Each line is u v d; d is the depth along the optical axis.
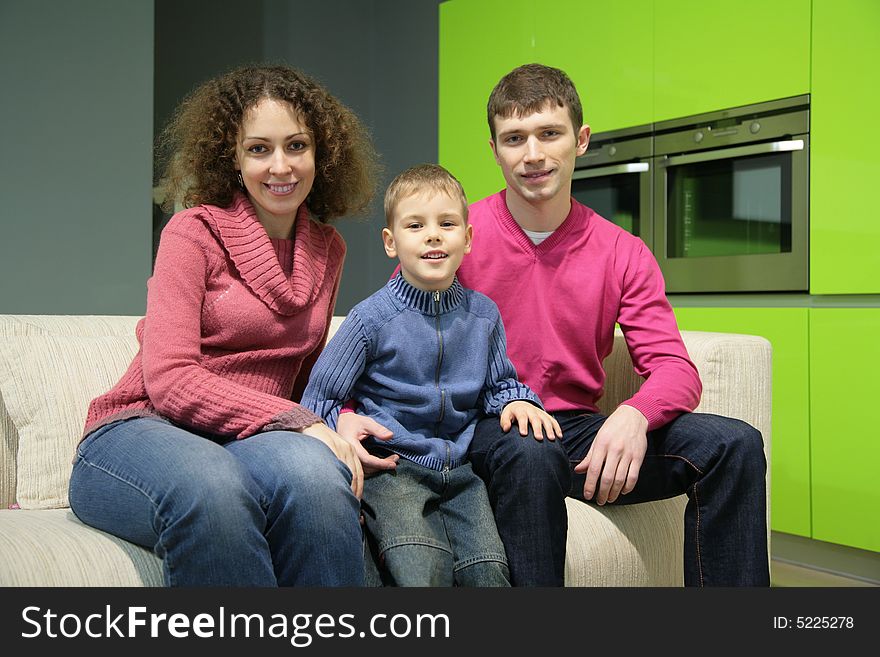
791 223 2.53
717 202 2.74
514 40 3.33
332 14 4.41
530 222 1.68
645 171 2.92
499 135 1.64
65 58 2.93
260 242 1.40
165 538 1.09
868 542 2.38
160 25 3.89
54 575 1.12
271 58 4.21
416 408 1.41
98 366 1.59
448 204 1.45
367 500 1.33
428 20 4.19
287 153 1.42
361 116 4.53
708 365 1.74
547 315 1.65
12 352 1.52
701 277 2.78
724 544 1.38
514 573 1.28
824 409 2.47
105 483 1.19
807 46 2.45
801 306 2.55
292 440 1.20
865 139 2.33
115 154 3.03
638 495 1.51
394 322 1.45
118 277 3.04
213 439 1.33
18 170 2.86
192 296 1.33
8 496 1.53
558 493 1.31
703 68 2.73
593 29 3.05
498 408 1.45
